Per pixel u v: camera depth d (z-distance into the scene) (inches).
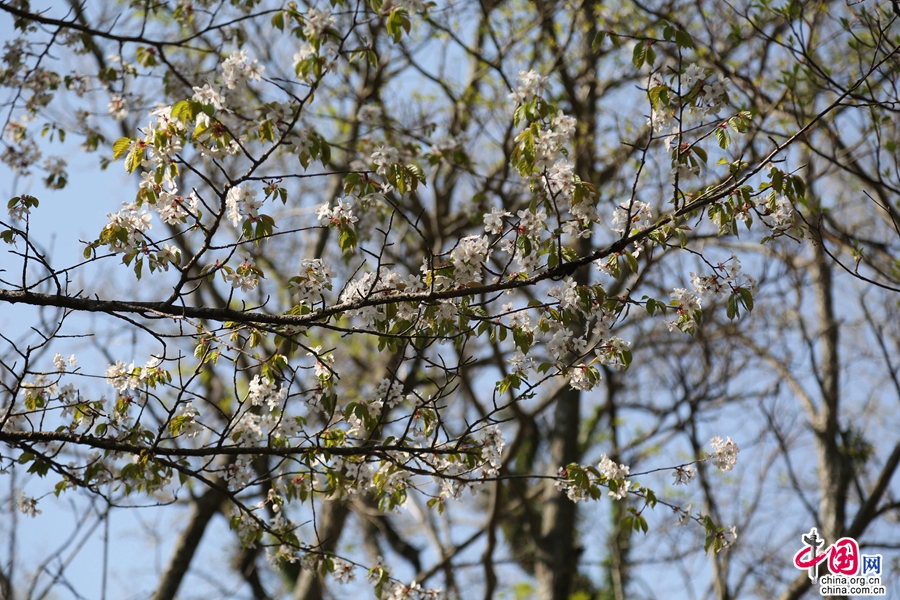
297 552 171.6
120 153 131.3
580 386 148.9
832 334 375.6
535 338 150.4
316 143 132.4
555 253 139.6
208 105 124.3
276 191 134.4
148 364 157.9
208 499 332.5
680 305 145.6
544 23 345.4
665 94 133.0
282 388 156.9
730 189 133.2
